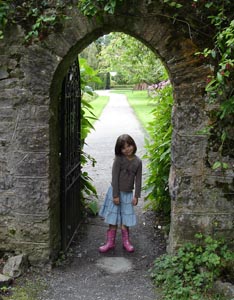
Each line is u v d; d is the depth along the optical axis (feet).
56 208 14.94
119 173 16.05
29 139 13.79
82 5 12.52
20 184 14.03
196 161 13.51
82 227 18.97
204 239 13.83
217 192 13.64
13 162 13.98
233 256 13.10
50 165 14.02
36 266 14.37
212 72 12.88
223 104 12.20
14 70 13.48
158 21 12.75
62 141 15.03
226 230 13.82
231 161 13.43
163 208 19.81
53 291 13.05
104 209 16.53
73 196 17.25
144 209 20.85
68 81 15.49
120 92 163.02
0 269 13.89
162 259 14.12
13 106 13.69
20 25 13.19
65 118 15.07
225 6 12.44
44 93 13.51
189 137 13.38
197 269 13.20
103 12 12.71
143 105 95.71
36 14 12.90
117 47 37.83
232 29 11.44
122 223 16.28
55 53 13.23
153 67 39.83
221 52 12.41
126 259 15.66
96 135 48.62
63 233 15.47
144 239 17.74
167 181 18.24
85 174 20.59
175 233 13.93
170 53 12.92
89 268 14.80
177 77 13.07
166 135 18.11
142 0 12.59
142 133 49.90
